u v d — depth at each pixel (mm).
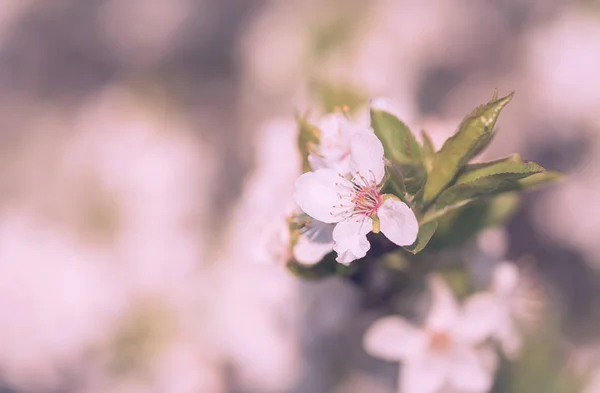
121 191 576
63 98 794
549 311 435
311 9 540
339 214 238
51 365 510
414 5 562
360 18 523
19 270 513
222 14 750
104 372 501
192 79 728
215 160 665
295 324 309
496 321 278
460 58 586
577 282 537
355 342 320
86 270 513
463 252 279
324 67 490
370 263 258
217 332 448
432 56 578
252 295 372
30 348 507
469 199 243
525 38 583
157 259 526
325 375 337
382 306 278
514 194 265
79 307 500
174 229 569
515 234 552
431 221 243
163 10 758
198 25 752
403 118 257
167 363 485
